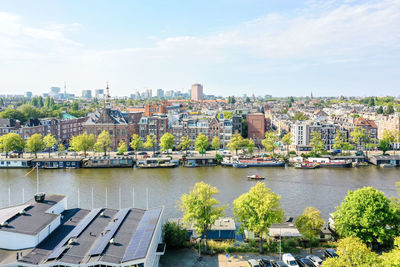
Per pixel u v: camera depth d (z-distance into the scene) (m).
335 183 137.00
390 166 174.25
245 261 67.75
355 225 70.69
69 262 53.03
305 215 73.44
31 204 72.69
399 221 71.12
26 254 55.66
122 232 64.75
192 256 70.00
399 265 47.59
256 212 70.50
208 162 177.62
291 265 63.62
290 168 170.00
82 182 138.12
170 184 134.38
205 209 72.94
